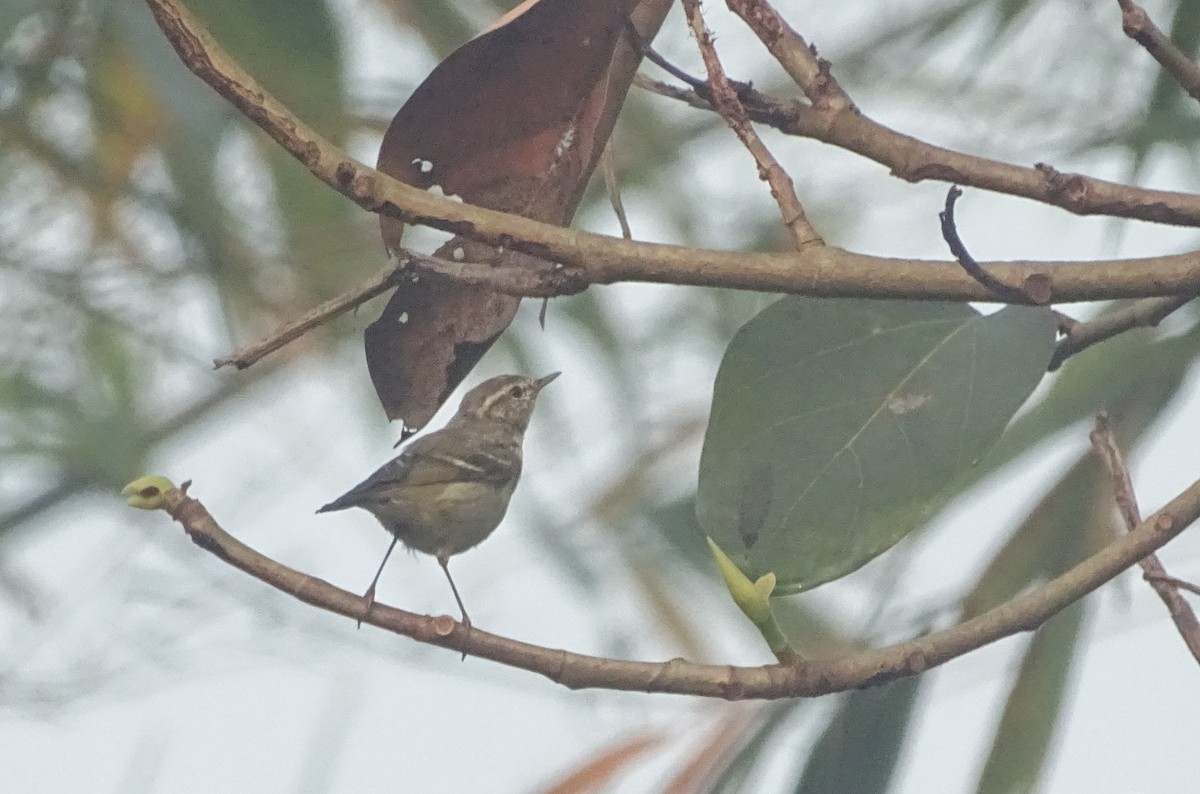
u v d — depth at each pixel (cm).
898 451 536
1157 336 693
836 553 523
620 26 468
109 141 1006
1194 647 545
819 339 559
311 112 790
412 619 489
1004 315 562
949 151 489
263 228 992
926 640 484
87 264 1101
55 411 1138
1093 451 656
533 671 489
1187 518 482
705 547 1180
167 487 493
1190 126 761
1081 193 486
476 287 460
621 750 665
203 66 419
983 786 618
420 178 499
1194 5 737
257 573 492
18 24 866
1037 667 627
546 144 492
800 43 497
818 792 605
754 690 481
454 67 468
